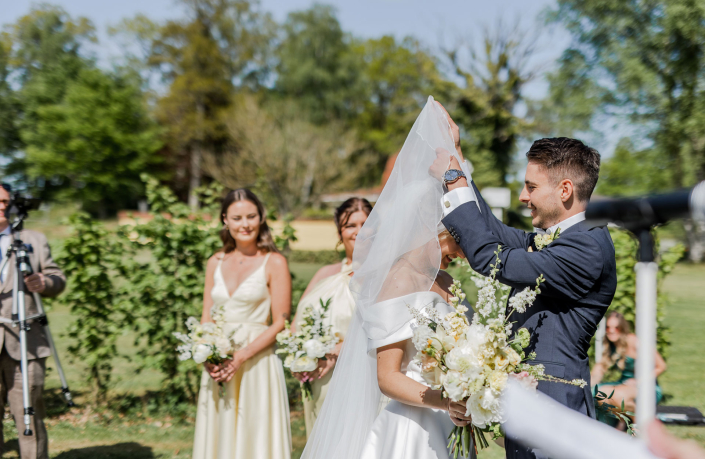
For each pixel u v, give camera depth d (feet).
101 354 18.83
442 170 7.54
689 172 79.61
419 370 7.45
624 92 77.51
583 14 77.77
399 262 7.52
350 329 8.30
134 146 125.59
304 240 95.66
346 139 123.54
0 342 12.76
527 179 7.41
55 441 16.52
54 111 120.47
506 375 6.13
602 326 17.61
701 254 79.97
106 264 19.02
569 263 6.68
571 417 3.80
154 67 146.41
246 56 146.61
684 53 73.72
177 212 19.30
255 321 12.46
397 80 153.58
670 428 16.67
